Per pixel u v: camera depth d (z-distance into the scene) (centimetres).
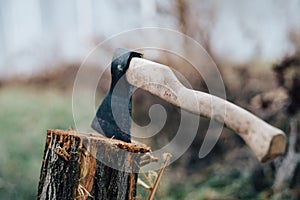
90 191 147
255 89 376
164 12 413
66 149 150
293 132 343
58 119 439
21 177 388
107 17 499
